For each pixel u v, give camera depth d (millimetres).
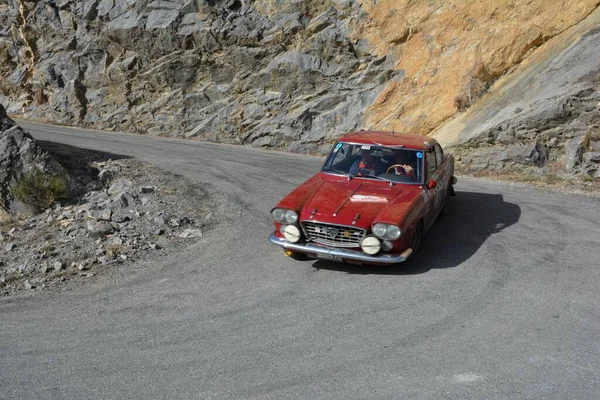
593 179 11633
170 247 8562
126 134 20812
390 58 18297
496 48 15477
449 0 17516
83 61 23500
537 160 12617
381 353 5008
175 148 17266
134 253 8328
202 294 6645
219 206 10492
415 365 4781
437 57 17156
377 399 4293
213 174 13062
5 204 10219
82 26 23750
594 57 12914
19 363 5102
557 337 5230
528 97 13727
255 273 7223
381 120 17172
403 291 6379
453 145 14141
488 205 10055
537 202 10211
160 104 21453
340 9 19625
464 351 5000
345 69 18797
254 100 19766
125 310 6305
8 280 7566
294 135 18156
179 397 4418
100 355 5199
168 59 21375
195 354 5133
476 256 7441
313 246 6887
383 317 5738
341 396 4348
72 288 7160
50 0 24344
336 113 18062
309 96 18859
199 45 20922
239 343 5312
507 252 7562
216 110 20422
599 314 5711
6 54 25547
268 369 4801
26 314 6340
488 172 12969
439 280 6656
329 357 4969
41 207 10211
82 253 8367
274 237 7195
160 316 6074
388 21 18578
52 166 10938
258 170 13727
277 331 5527
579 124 12430
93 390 4578
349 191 7406
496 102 14570
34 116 23969
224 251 8195
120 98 22453
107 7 23250
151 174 12633
